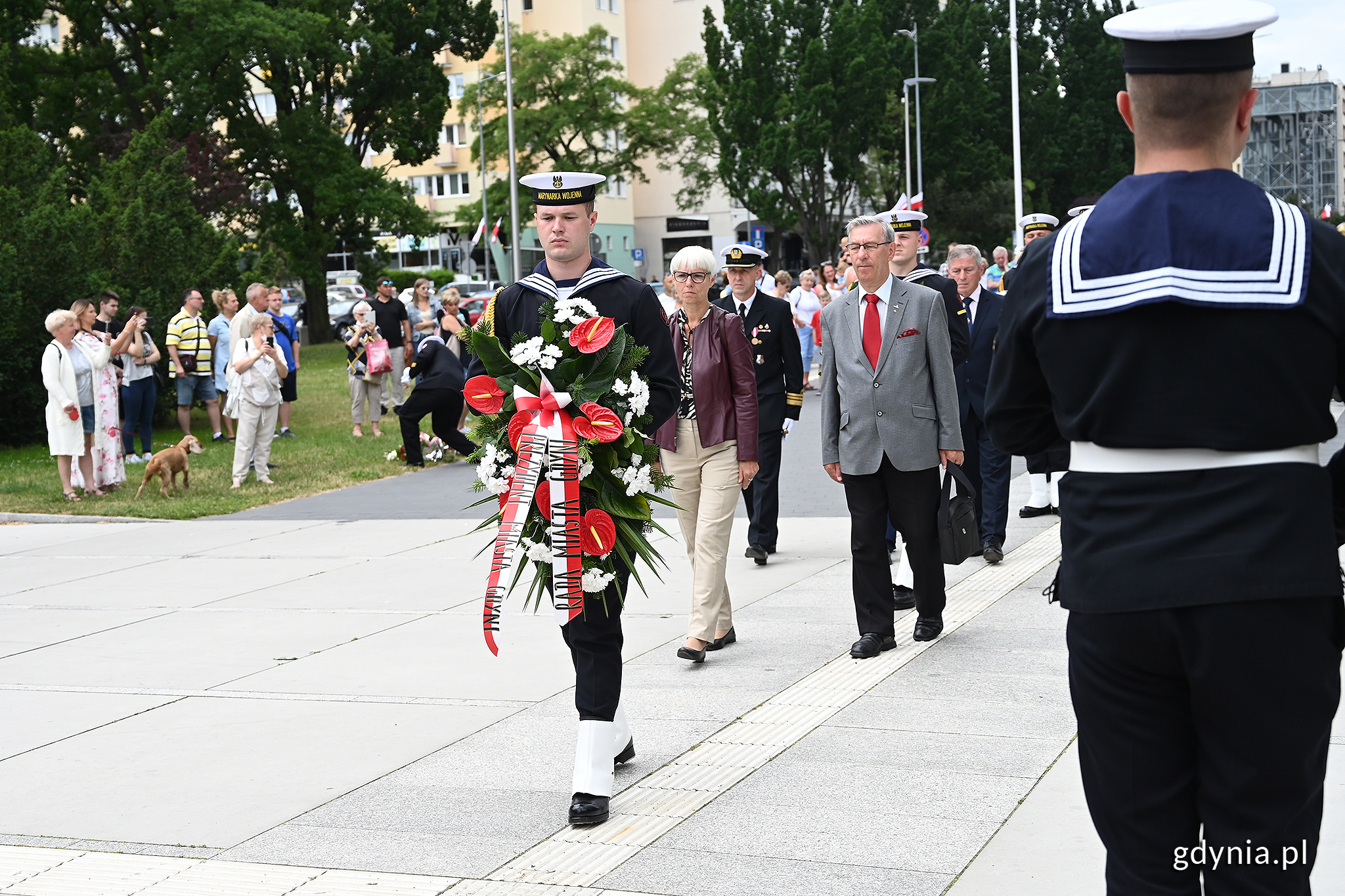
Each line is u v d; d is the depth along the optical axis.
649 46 73.69
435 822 4.22
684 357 6.16
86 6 36.47
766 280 21.42
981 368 8.18
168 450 13.34
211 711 5.65
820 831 3.99
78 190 35.62
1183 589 2.07
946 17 69.88
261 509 12.49
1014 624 6.65
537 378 4.16
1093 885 3.50
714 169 61.25
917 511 6.19
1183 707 2.19
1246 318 2.05
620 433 4.07
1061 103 74.25
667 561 8.84
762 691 5.62
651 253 75.19
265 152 39.50
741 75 53.69
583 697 4.24
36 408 18.61
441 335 15.49
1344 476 2.17
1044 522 9.87
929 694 5.42
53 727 5.50
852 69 51.97
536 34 55.97
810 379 22.98
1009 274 2.44
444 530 10.73
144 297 19.62
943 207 62.97
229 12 36.19
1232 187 2.14
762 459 8.52
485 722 5.32
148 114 38.25
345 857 3.96
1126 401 2.13
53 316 12.90
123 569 9.50
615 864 3.81
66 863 4.02
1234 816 2.14
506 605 7.71
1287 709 2.07
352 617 7.50
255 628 7.30
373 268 43.34
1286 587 2.04
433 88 42.69
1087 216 2.25
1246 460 2.09
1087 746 2.28
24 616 7.94
